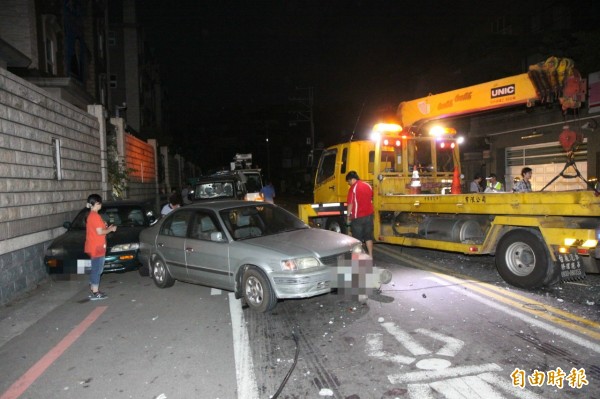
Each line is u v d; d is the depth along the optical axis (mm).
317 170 13859
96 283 7516
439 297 6559
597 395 3715
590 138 14891
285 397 3914
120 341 5512
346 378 4211
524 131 17969
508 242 6945
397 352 4719
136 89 41531
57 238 9328
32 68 16359
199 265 7195
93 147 13477
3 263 7496
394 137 10156
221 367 4609
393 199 9461
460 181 10820
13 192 8141
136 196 20859
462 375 4141
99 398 4105
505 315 5641
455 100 8883
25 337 5859
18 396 4227
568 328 5102
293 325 5770
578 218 6242
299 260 6039
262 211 7695
